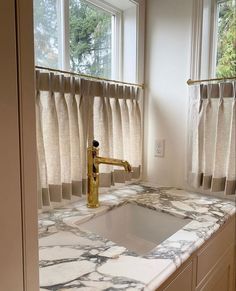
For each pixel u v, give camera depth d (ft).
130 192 4.89
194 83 4.68
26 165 1.45
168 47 5.06
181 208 4.02
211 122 4.48
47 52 4.09
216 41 4.88
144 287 2.13
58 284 2.17
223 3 4.75
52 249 2.77
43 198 3.73
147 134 5.53
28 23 1.40
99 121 4.49
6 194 1.36
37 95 3.54
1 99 1.30
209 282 3.36
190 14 4.70
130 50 5.32
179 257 2.60
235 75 4.61
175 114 5.05
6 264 1.38
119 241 4.28
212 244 3.35
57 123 3.76
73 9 4.49
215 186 4.44
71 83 3.94
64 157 3.96
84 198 4.43
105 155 4.56
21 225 1.45
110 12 5.19
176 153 5.11
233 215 3.89
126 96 5.02
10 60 1.32
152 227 4.20
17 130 1.39
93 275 2.30
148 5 5.29
